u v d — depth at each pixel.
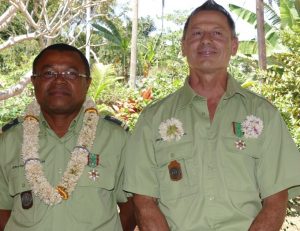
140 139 3.00
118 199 3.27
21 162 3.12
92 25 22.25
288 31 7.74
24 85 8.16
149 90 9.36
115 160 3.17
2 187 3.20
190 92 2.99
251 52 14.68
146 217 2.89
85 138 3.13
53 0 12.63
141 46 29.55
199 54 2.96
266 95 6.48
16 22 15.60
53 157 3.12
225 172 2.83
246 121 2.91
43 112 3.19
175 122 2.96
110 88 13.80
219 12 3.03
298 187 2.95
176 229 2.82
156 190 2.95
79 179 3.04
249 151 2.86
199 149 2.88
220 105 2.96
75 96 3.13
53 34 8.57
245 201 2.81
